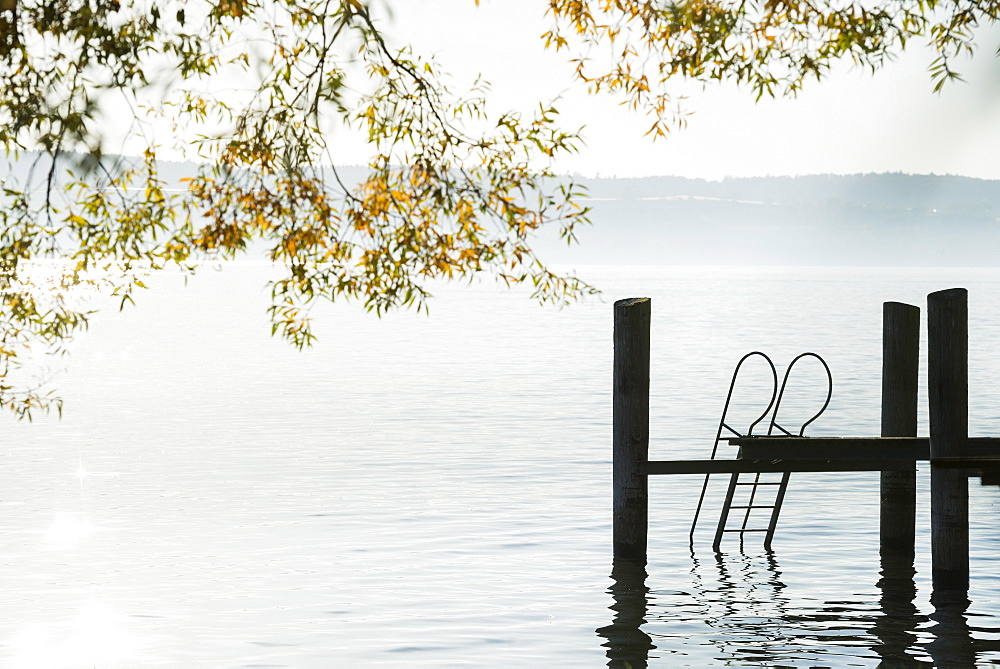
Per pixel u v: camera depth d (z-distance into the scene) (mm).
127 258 8992
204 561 15602
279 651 11828
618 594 14055
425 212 9039
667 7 9570
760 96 9852
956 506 13500
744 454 14297
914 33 9867
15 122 8742
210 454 25531
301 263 9039
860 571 15242
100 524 17953
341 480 22031
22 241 8867
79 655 11672
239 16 9133
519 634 12438
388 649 11914
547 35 9969
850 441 14195
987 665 11367
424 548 16422
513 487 21234
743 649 11906
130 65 9000
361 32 9172
